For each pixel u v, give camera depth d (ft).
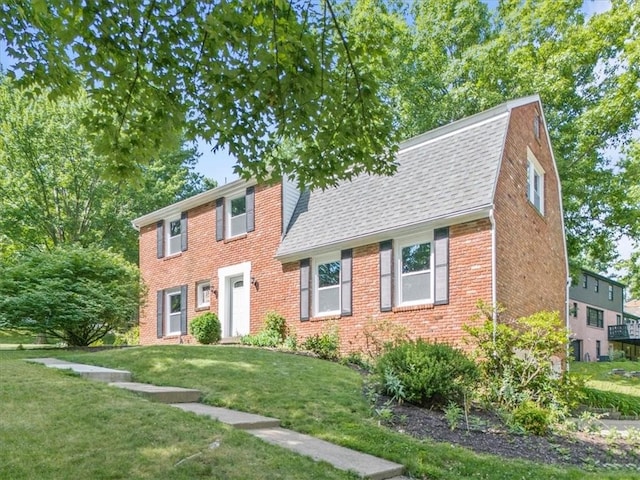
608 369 62.08
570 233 62.49
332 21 17.44
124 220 86.63
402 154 43.88
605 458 20.81
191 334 52.95
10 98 75.77
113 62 18.22
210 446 14.69
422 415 22.65
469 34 69.21
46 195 80.59
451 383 24.12
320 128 19.48
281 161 21.40
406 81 67.77
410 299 37.93
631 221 59.67
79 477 11.99
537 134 46.93
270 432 18.13
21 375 21.42
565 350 29.73
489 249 33.14
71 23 16.65
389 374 24.48
